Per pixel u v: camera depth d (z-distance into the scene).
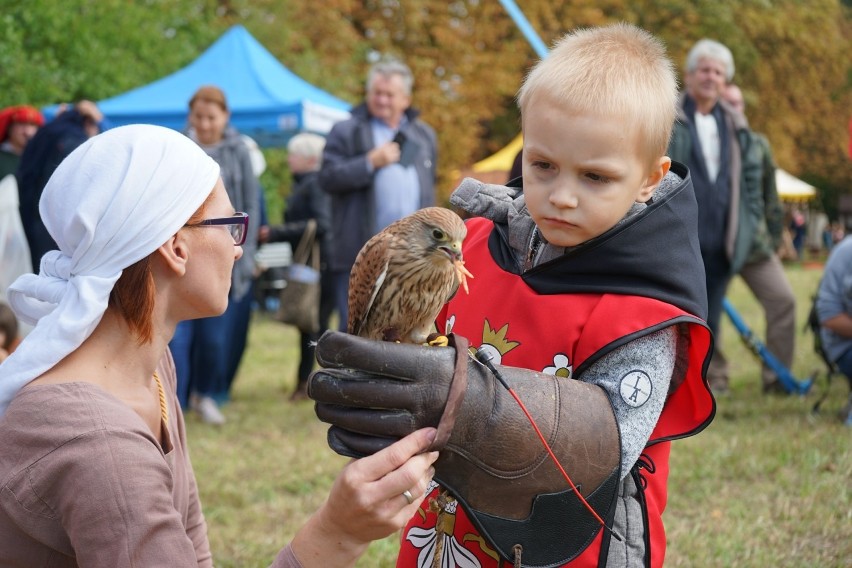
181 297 2.03
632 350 1.97
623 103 1.89
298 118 12.38
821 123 36.38
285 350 11.23
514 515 1.89
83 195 1.87
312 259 7.93
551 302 2.05
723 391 7.47
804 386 7.26
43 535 1.78
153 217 1.88
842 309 6.25
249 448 6.11
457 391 1.76
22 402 1.82
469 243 2.50
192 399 7.15
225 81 13.12
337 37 24.95
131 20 17.86
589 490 1.91
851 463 5.17
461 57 26.16
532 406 1.85
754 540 4.20
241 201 6.99
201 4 22.22
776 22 31.45
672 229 2.04
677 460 5.39
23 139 7.50
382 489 1.70
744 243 7.11
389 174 6.73
